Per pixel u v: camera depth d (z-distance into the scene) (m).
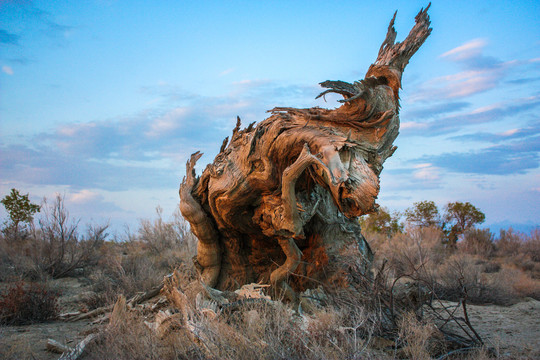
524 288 9.74
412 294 5.74
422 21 6.13
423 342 4.57
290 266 6.59
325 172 5.29
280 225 6.08
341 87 5.54
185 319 5.11
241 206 6.67
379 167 5.65
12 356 5.14
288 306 6.36
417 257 12.20
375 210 5.01
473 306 8.31
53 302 7.70
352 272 6.22
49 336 6.28
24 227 16.53
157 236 16.77
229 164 6.59
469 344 5.12
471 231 19.09
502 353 5.05
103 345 4.95
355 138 5.62
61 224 13.28
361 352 4.29
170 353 4.66
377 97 5.58
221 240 7.61
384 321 5.28
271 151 6.12
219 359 4.12
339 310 5.64
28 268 11.69
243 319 4.96
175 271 6.58
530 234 18.56
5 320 7.04
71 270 12.20
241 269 7.64
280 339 4.42
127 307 6.96
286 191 5.62
